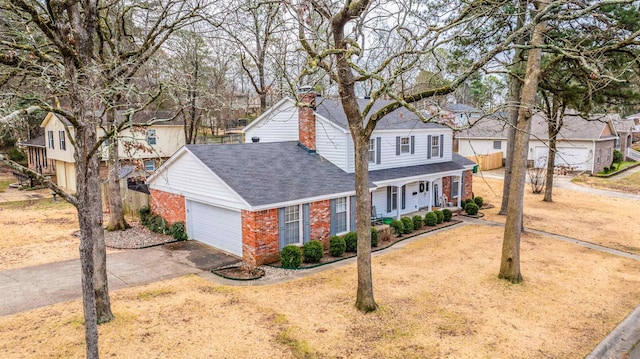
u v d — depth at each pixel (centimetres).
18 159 3738
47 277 1211
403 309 976
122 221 1822
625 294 1090
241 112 3803
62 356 759
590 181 3158
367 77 898
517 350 805
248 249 1352
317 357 771
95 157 862
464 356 780
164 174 1764
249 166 1573
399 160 2050
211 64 3000
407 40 859
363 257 956
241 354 777
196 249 1530
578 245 1566
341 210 1600
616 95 1622
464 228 1859
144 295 1063
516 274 1160
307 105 920
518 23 1488
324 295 1063
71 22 823
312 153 1844
